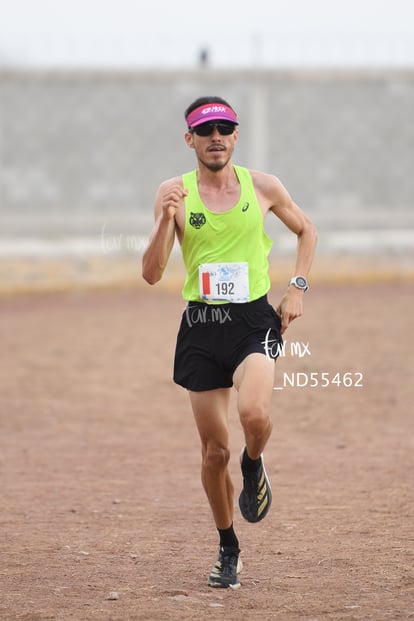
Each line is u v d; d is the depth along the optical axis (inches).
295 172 2664.9
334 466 1100.5
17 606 673.0
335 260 2642.7
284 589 712.4
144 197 2635.3
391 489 999.6
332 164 2664.9
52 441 1238.9
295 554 802.8
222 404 729.0
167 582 732.0
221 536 735.1
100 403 1440.7
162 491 1013.2
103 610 663.8
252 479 733.3
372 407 1384.1
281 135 2655.0
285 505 953.5
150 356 1745.8
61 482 1049.5
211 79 2635.3
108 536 858.8
